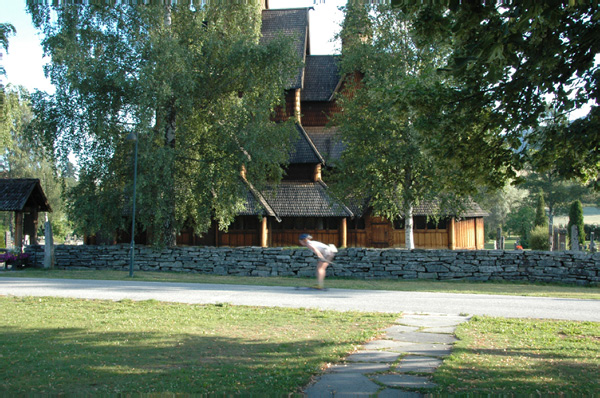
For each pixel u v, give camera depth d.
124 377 5.64
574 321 10.08
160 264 22.89
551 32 7.50
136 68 22.09
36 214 28.16
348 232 35.47
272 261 21.58
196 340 7.65
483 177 9.29
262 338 7.89
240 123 23.27
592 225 51.25
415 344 7.61
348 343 7.51
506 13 7.00
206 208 23.02
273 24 41.72
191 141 24.14
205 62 23.62
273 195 26.36
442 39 8.30
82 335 7.94
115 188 23.22
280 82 24.16
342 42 30.09
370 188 27.38
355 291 15.27
